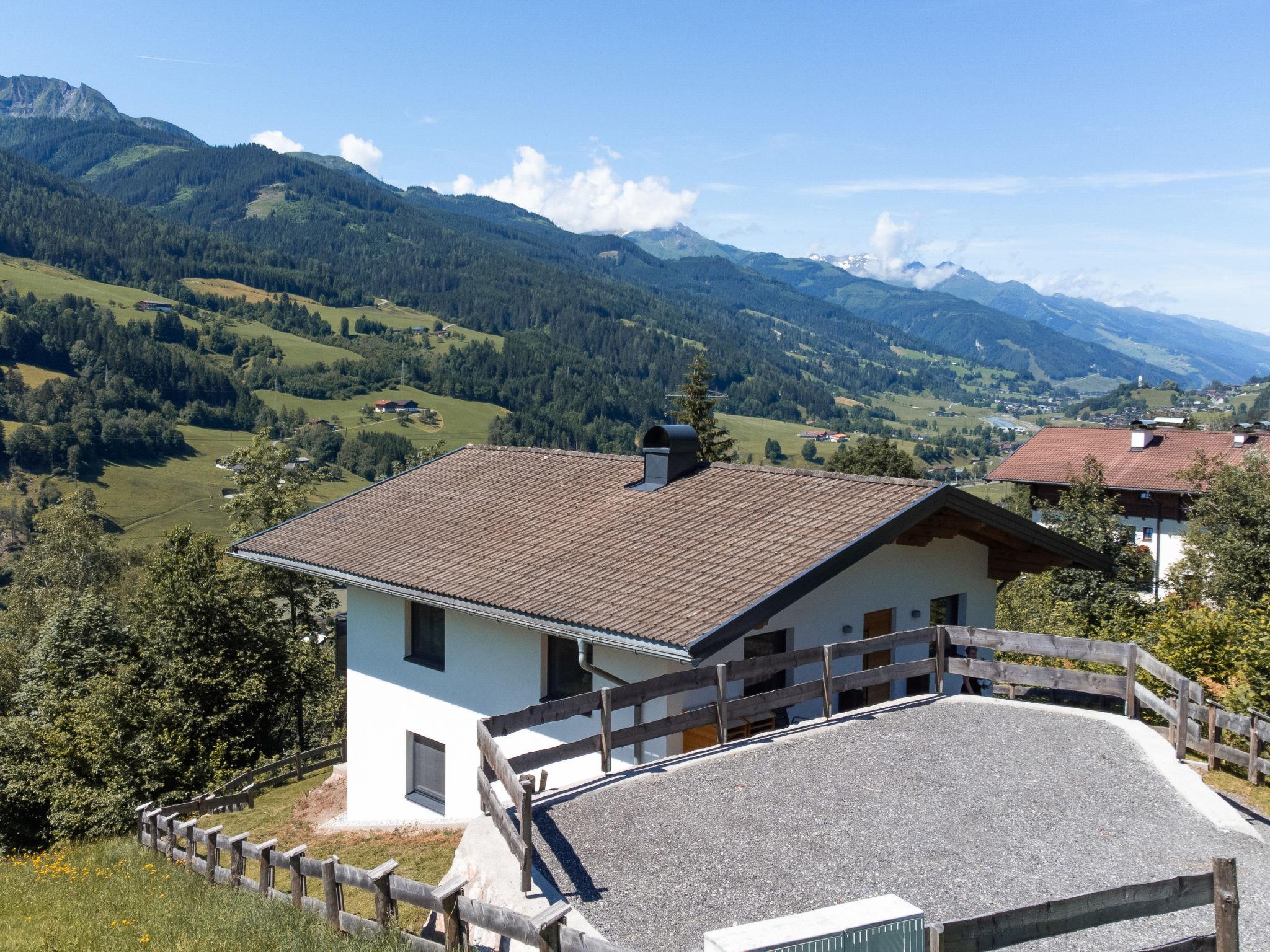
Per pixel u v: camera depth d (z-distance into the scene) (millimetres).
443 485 19125
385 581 15086
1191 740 11375
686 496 15539
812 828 8656
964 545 16312
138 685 30203
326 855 13883
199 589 31703
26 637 48938
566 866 7941
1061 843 8445
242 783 24094
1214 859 5133
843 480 14680
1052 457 55031
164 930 9445
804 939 4184
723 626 10820
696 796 9367
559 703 9602
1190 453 50750
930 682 15547
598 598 12516
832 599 13617
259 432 41844
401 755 16438
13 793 28328
